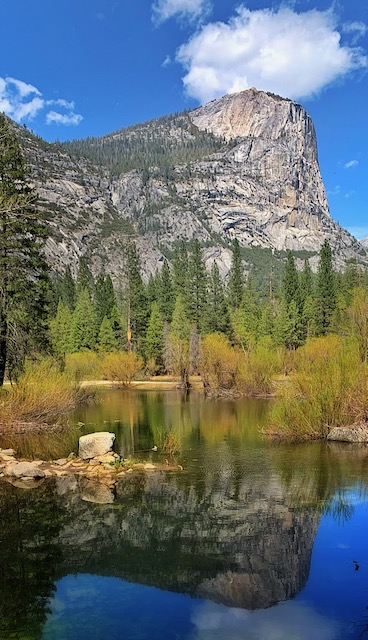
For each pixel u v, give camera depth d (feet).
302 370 58.80
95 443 44.01
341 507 29.63
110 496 32.78
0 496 33.14
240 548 23.63
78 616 17.31
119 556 22.91
